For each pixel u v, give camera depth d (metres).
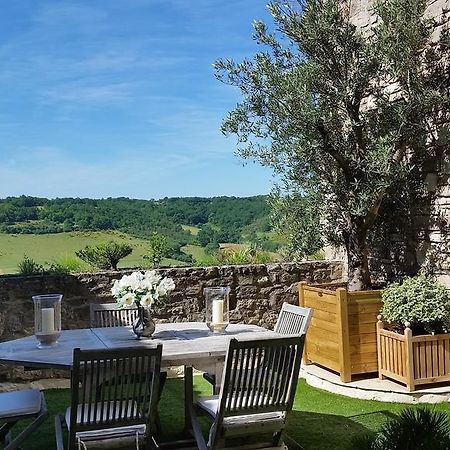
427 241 5.99
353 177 5.84
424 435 1.72
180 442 3.94
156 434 4.14
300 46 5.89
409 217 6.21
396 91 6.10
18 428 4.60
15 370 5.88
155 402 3.27
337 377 5.54
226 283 6.70
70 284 6.07
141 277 4.17
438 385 5.18
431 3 5.88
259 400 3.45
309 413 4.80
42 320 3.88
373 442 1.75
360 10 6.98
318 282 7.07
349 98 5.81
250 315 6.80
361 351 5.43
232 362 3.38
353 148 5.86
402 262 6.35
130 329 4.52
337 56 5.84
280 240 6.40
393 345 5.21
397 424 1.78
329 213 6.04
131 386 3.22
